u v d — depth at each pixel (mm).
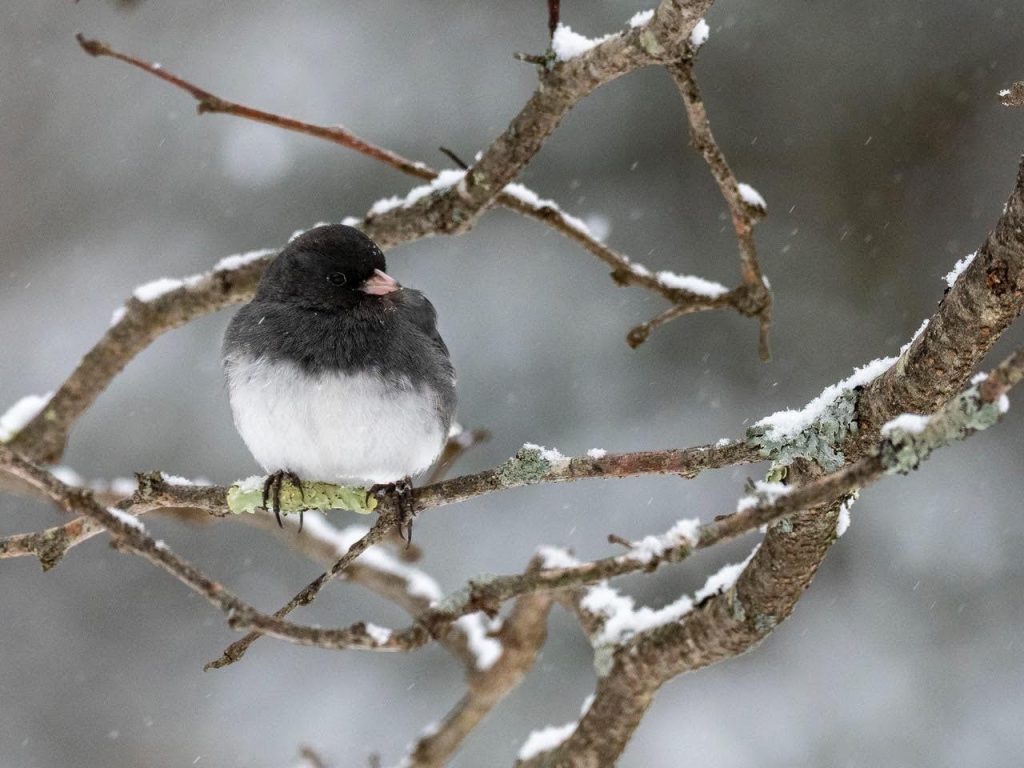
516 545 11570
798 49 12383
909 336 11828
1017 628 10945
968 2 12328
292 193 12703
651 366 11805
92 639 12797
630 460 4727
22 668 12695
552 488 11727
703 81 12312
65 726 12453
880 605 11281
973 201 12094
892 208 12164
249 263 7121
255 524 7539
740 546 11273
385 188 12445
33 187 13617
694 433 11539
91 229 13438
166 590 12891
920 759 10570
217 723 12227
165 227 13125
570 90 5836
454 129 12445
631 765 10867
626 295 11961
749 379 11750
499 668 6766
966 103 12250
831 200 12219
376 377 6238
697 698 11180
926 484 11594
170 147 13234
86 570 13031
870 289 12008
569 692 11117
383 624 12289
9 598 12992
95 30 13680
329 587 12430
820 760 10711
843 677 11031
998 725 10555
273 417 6246
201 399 12594
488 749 10945
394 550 8102
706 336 11844
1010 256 4090
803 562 5055
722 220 12023
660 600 11250
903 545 11430
